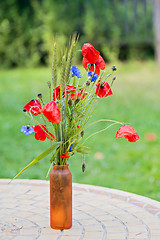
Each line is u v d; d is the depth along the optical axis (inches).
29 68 447.5
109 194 127.3
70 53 91.1
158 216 109.3
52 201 98.7
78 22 456.1
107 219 106.9
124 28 478.9
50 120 85.7
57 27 443.5
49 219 106.1
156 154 219.0
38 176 187.5
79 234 97.0
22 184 136.5
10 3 450.6
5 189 131.4
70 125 95.9
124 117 281.3
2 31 443.8
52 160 97.3
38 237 95.0
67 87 94.8
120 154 221.5
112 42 459.8
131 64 464.8
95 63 96.0
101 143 235.9
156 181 184.9
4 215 109.0
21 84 358.9
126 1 487.8
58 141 96.0
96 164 207.8
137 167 202.5
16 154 217.5
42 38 447.2
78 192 129.3
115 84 348.2
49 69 427.5
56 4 452.8
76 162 211.2
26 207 115.3
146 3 494.0
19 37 449.4
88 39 452.8
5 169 196.1
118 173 195.9
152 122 271.4
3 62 452.8
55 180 97.3
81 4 462.0
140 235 97.0
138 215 109.9
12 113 288.2
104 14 463.5
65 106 94.0
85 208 115.0
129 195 126.2
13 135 247.9
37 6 450.9
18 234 96.7
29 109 94.3
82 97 96.3
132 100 328.2
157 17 440.1
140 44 475.2
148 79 397.7
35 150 223.3
